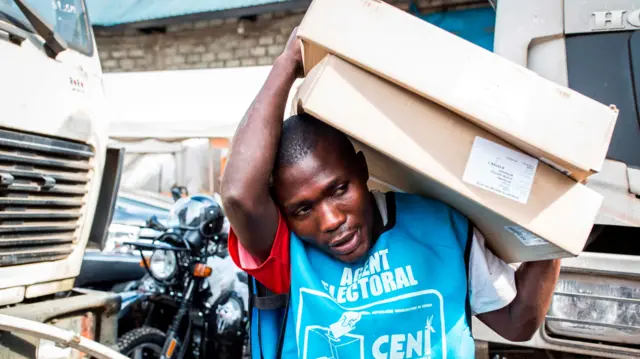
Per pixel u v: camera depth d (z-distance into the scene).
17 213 1.88
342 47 0.84
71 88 2.09
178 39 6.90
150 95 6.39
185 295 2.88
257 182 0.93
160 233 3.04
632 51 1.86
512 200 0.84
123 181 6.46
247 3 6.16
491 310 1.08
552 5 1.94
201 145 6.40
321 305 0.94
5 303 1.87
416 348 0.93
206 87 6.25
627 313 1.79
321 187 0.91
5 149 1.82
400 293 0.94
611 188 1.83
